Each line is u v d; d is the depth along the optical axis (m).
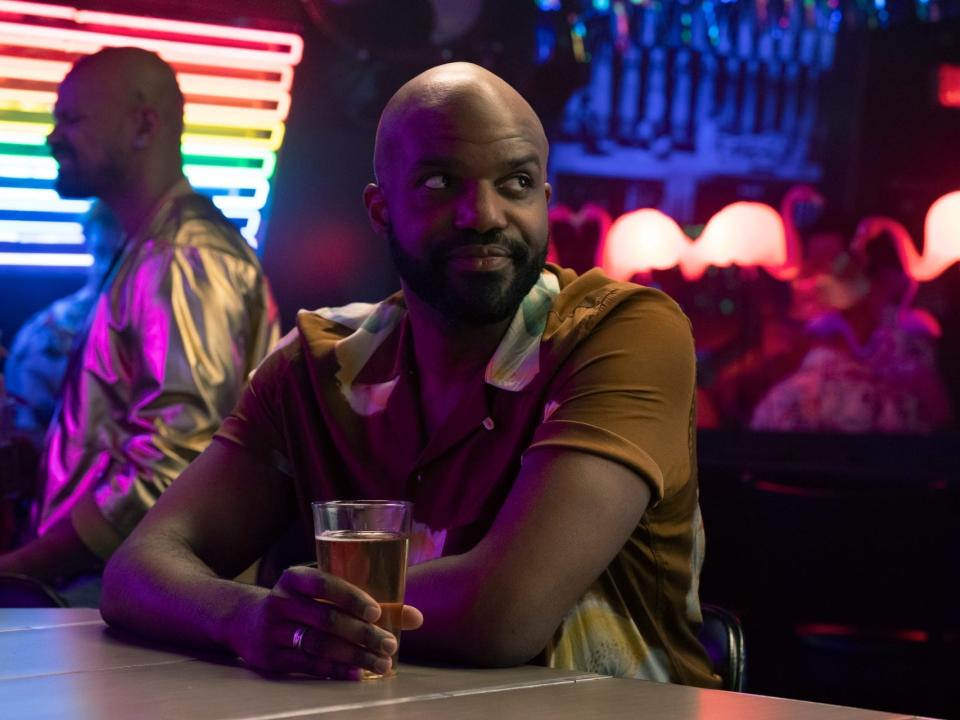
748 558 3.12
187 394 2.53
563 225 7.07
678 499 1.45
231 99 4.72
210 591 1.30
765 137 7.07
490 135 1.39
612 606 1.43
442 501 1.48
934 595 2.88
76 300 3.82
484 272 1.41
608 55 6.59
